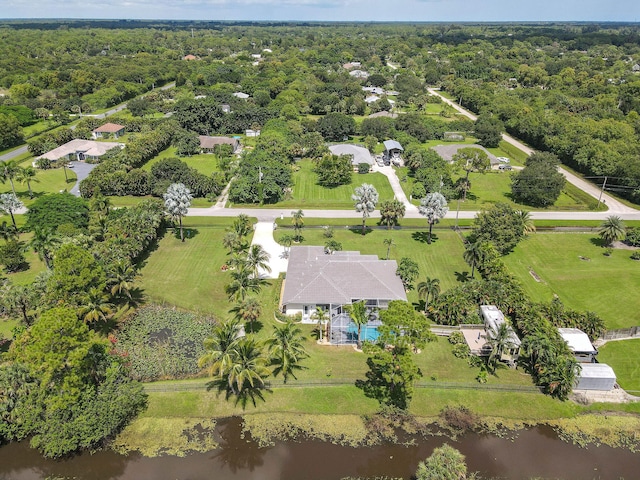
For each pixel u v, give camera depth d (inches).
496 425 2178.9
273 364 2484.0
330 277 2906.0
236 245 3506.4
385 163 5871.1
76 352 1945.1
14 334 2512.3
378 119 6840.6
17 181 4744.1
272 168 4808.1
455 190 4827.8
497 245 3634.4
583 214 4451.3
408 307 2284.7
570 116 6953.7
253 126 7017.7
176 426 2142.0
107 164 4943.4
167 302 3016.7
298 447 2053.4
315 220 4242.1
